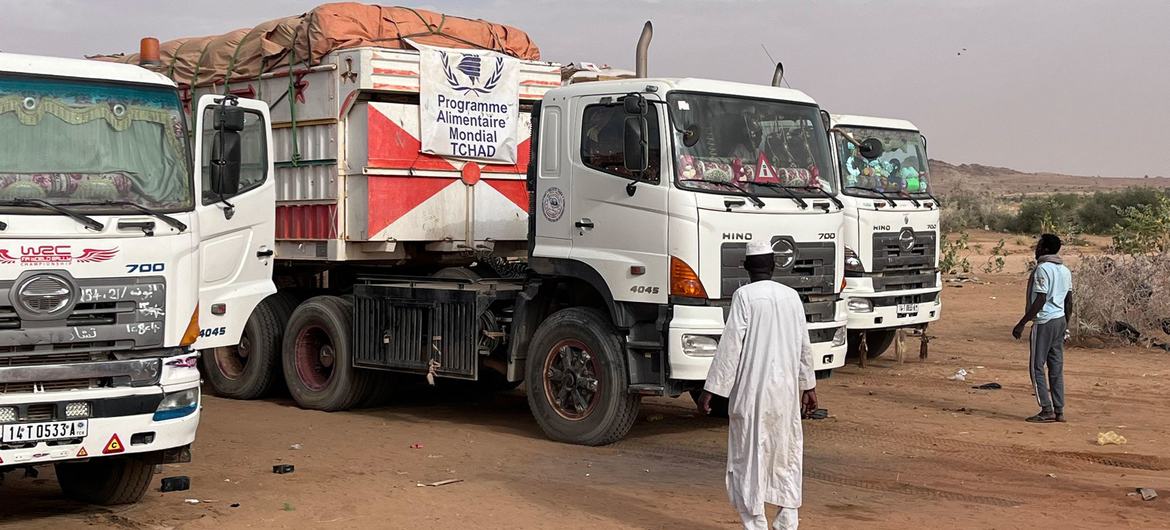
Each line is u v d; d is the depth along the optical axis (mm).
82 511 8188
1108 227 51125
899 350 16141
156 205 7523
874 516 8008
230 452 10281
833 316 10812
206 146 9703
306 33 12320
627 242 10211
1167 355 17047
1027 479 9312
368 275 12648
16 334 6938
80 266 7137
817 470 9625
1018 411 12625
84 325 7160
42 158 7195
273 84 12789
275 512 7984
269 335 13461
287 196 12727
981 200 60844
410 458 10078
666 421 12203
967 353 17453
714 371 7078
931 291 16094
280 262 13250
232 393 13789
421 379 15117
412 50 12227
